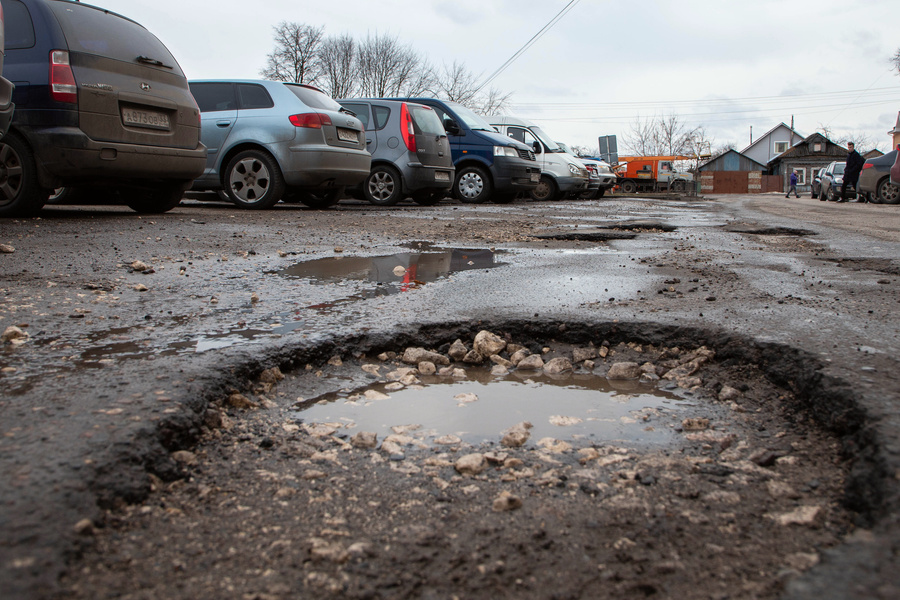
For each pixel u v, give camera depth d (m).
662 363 2.58
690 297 3.43
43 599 1.04
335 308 3.09
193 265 4.19
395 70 48.53
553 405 2.18
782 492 1.52
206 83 8.91
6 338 2.41
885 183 18.06
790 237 7.07
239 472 1.58
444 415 2.06
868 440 1.59
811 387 2.03
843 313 3.00
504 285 3.74
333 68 46.88
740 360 2.46
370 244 5.63
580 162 19.03
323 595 1.12
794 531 1.34
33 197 5.92
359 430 1.91
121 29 6.31
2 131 4.91
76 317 2.81
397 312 3.01
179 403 1.77
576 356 2.68
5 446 1.48
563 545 1.30
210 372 2.06
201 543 1.26
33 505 1.24
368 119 11.02
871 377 1.97
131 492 1.40
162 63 6.57
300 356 2.41
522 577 1.20
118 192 7.34
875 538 1.22
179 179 6.84
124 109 6.11
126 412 1.69
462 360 2.64
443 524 1.38
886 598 1.04
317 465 1.64
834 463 1.65
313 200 9.98
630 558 1.26
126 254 4.45
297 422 1.94
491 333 2.81
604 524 1.38
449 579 1.19
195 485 1.50
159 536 1.28
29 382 1.94
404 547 1.28
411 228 7.07
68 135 5.71
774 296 3.47
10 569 1.08
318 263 4.49
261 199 8.61
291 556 1.24
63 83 5.67
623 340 2.78
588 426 1.98
